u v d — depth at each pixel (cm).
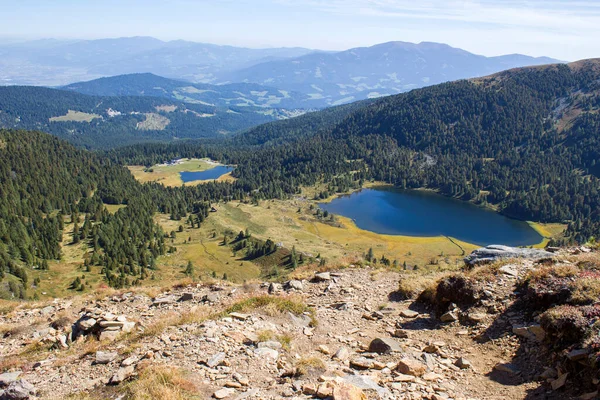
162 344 1422
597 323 1087
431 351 1377
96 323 1867
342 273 2631
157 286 2764
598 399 895
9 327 2202
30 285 9662
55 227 14475
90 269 11456
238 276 12162
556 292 1398
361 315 1858
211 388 1096
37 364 1516
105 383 1212
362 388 1049
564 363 1061
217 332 1467
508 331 1394
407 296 2041
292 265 12462
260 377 1164
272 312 1731
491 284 1725
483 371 1196
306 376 1139
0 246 10969
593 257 1745
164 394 1016
